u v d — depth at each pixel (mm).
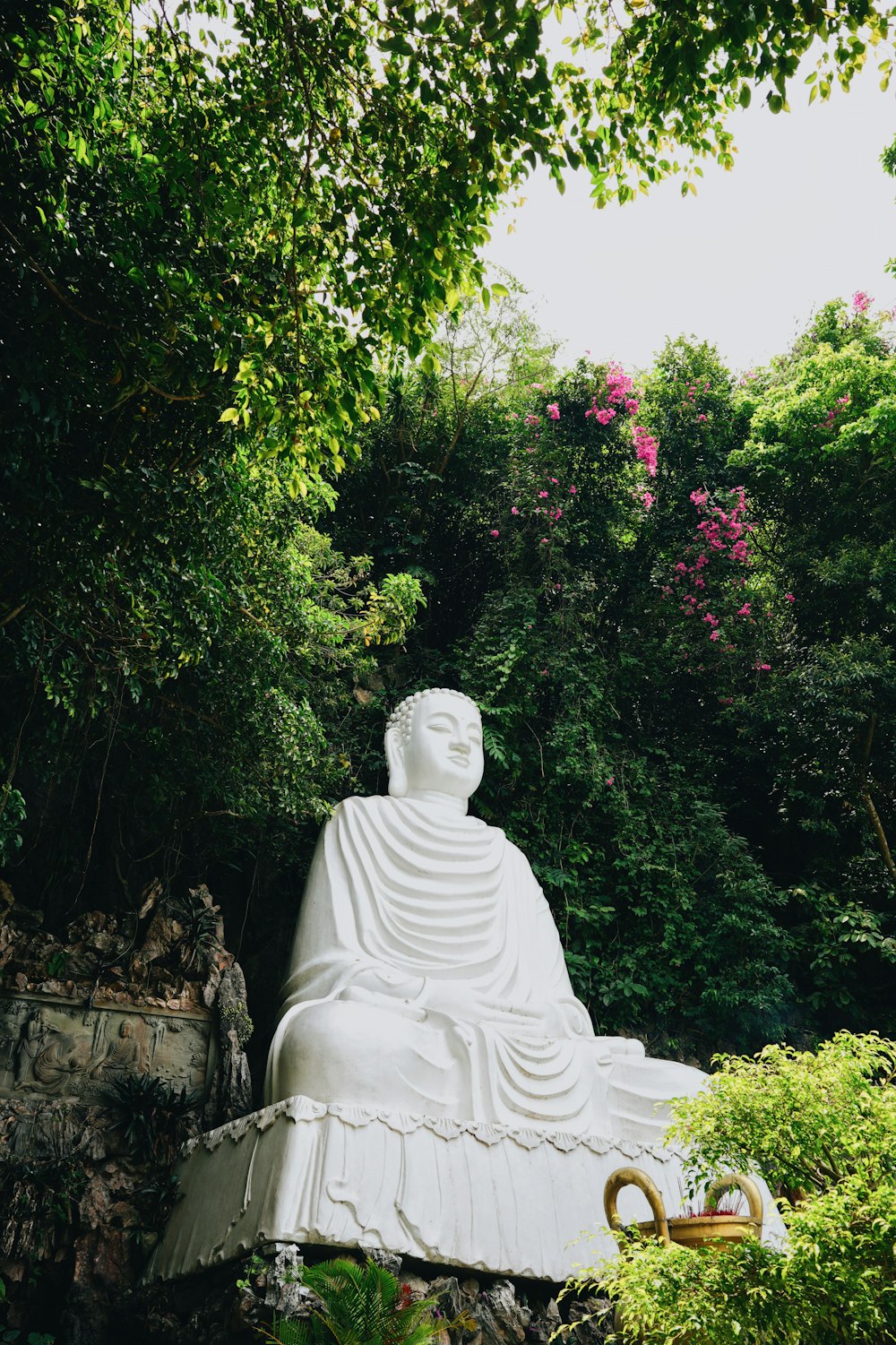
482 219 6125
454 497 12453
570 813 10961
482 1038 7047
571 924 10453
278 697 8273
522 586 11539
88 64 5660
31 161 5352
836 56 5801
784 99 5691
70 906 8773
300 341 6066
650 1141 7324
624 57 5938
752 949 10336
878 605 11492
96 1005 7734
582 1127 7098
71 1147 7137
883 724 11070
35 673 6727
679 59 5668
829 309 14141
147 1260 6742
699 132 6168
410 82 5746
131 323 5594
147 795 8914
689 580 12695
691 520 13109
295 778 8492
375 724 10992
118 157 6117
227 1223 6086
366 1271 4844
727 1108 4527
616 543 12781
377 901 8133
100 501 5879
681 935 10469
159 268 5637
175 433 6332
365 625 9844
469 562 12523
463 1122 6484
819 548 12453
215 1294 5848
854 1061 4453
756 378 14625
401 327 6168
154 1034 7852
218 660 7996
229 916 9961
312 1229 5695
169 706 8391
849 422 12195
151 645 6766
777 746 11891
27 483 5520
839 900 11000
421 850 8461
